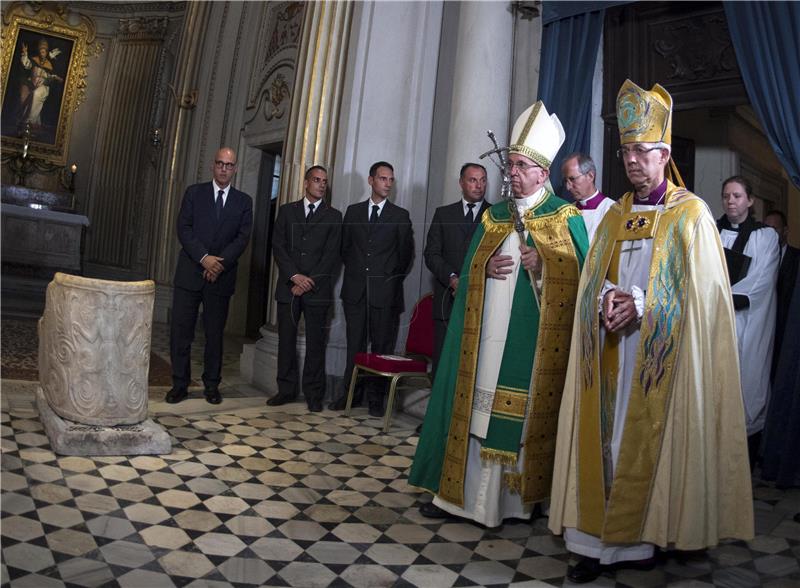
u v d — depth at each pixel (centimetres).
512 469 265
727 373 229
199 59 708
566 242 276
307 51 468
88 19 898
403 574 197
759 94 362
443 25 445
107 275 696
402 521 242
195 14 736
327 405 236
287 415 239
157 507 196
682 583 221
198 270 355
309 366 225
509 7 463
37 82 873
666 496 221
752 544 253
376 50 441
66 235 532
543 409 267
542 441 268
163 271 649
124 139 823
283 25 602
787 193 462
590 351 237
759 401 363
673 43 430
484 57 443
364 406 239
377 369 206
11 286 438
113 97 875
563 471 241
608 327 229
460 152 428
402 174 418
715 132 448
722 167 447
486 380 272
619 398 235
